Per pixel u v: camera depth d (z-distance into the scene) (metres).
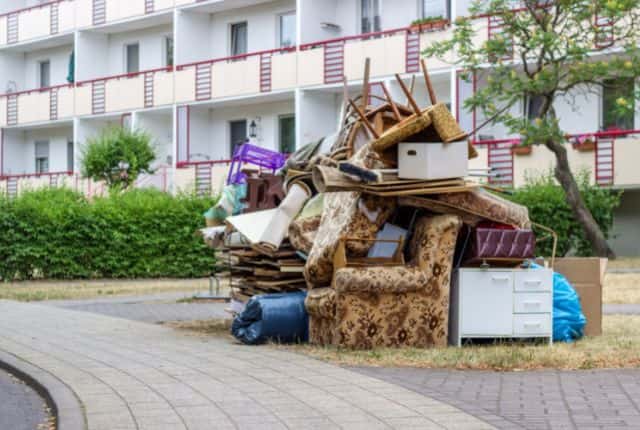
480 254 11.31
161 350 11.55
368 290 10.91
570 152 27.73
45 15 43.88
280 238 12.16
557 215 26.39
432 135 11.23
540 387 8.88
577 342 11.85
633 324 13.99
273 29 36.91
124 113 40.53
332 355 10.70
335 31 34.91
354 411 7.72
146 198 27.83
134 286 24.23
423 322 11.17
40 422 8.10
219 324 14.91
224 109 38.66
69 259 26.81
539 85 23.53
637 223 28.48
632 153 26.81
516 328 11.54
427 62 30.67
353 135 11.94
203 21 38.78
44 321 15.33
